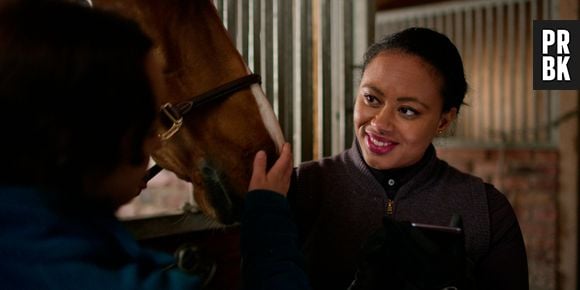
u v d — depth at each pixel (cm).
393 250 80
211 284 163
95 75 49
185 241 156
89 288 47
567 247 356
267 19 171
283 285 71
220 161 107
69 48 48
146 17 103
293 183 108
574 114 345
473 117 429
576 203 351
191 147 108
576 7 334
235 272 171
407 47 94
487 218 98
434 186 101
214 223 152
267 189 81
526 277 98
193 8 108
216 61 108
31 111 48
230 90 108
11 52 48
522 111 396
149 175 115
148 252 56
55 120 48
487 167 402
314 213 107
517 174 384
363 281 83
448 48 97
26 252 47
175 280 53
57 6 51
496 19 421
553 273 362
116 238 52
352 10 206
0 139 48
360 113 100
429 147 104
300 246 108
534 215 373
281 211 79
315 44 202
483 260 99
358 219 102
